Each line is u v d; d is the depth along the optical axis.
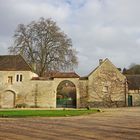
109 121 21.00
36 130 15.52
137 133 14.50
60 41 52.31
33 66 52.22
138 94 52.22
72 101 47.53
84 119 22.81
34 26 52.59
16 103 45.81
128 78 54.91
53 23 52.97
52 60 52.22
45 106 45.16
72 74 46.53
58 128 16.48
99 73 46.50
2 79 46.62
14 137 13.04
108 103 46.06
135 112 32.19
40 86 45.75
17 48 52.44
